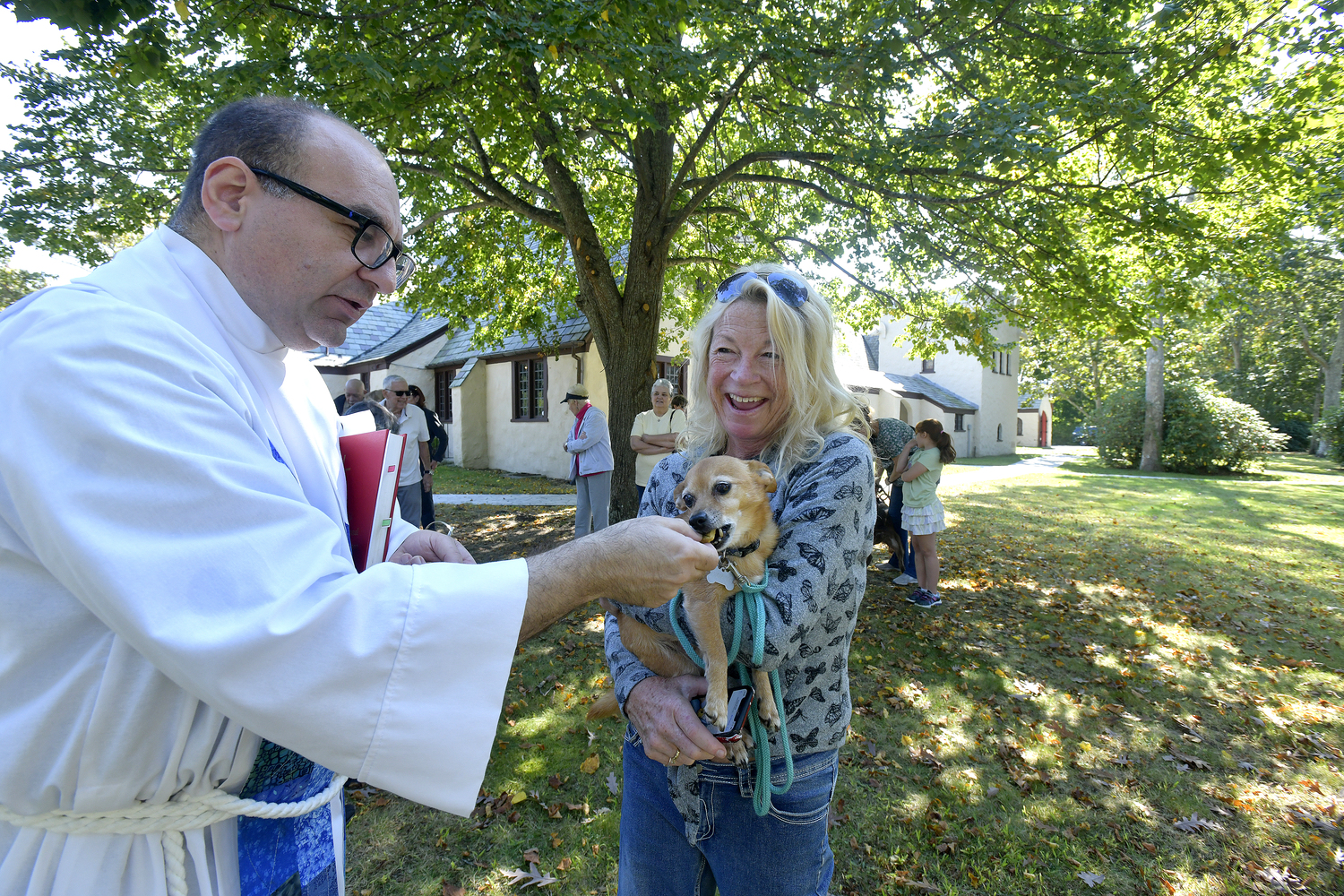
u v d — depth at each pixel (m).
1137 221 7.80
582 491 8.36
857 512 1.43
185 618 0.80
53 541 0.80
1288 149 7.44
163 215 7.30
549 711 4.25
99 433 0.81
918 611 6.38
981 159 6.66
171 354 0.94
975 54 7.80
